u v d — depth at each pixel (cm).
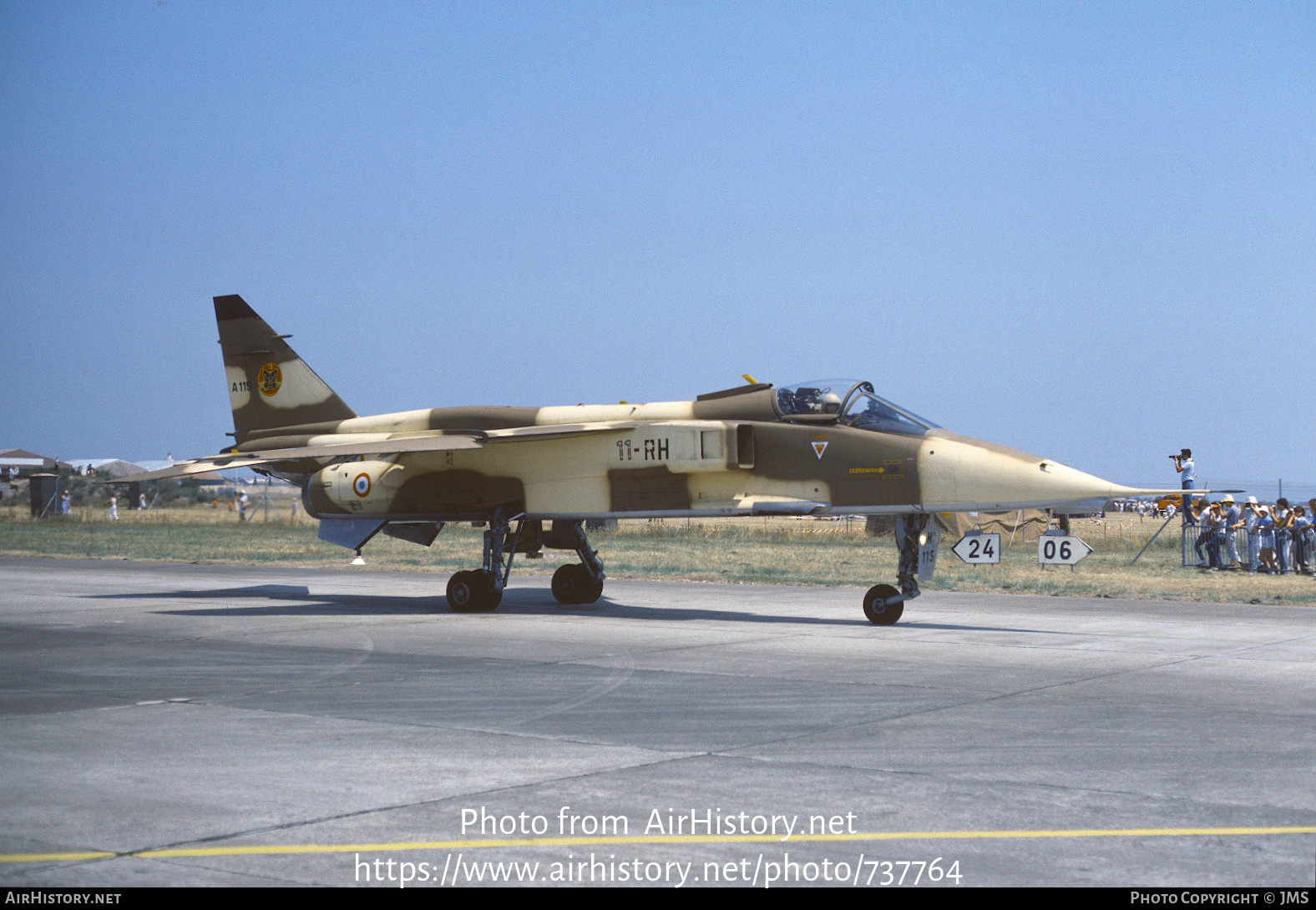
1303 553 2834
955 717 1011
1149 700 1095
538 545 2139
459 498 2072
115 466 12106
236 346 2519
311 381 2442
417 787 766
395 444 1964
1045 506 1625
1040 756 858
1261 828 671
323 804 724
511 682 1216
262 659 1408
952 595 2298
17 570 3055
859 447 1750
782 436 1816
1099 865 607
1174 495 1563
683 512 1888
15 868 601
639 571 2919
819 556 3541
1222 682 1206
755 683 1205
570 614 1959
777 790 758
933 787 764
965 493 1666
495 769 818
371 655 1445
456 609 2008
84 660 1396
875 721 992
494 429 2139
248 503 8506
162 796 744
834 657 1405
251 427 2509
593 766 827
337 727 973
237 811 706
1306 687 1173
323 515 2239
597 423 1984
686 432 1862
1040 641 1563
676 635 1642
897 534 1797
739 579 2705
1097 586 2483
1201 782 778
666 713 1036
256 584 2644
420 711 1048
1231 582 2597
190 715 1033
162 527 5612
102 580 2731
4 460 13412
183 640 1606
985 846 641
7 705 1087
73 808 713
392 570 3103
